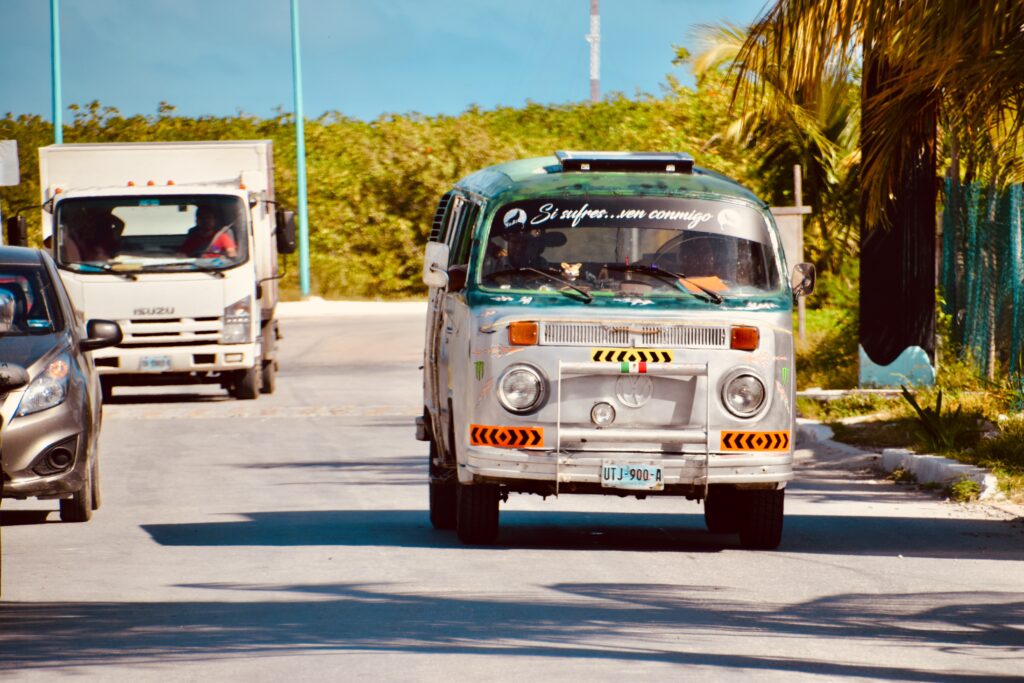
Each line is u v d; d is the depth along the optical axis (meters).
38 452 32.09
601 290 28.70
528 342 28.14
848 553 29.61
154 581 26.34
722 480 28.36
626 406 28.23
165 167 67.69
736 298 28.84
